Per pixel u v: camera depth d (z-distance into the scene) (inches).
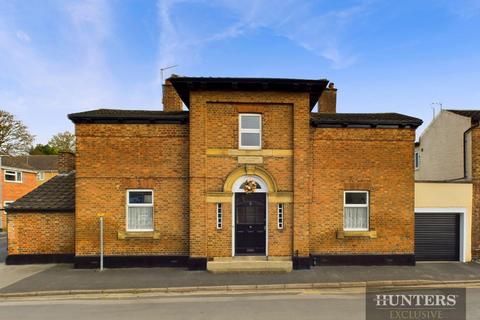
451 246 528.1
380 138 495.8
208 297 353.1
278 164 466.9
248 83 452.8
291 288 384.8
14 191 1210.6
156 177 479.8
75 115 474.6
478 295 361.1
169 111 568.7
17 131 1592.0
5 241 805.9
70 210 506.3
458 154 602.2
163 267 468.8
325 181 490.6
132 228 482.9
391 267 475.8
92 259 469.1
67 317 296.2
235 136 465.4
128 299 347.9
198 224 455.2
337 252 486.0
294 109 465.7
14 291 363.3
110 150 479.5
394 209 493.0
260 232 470.6
